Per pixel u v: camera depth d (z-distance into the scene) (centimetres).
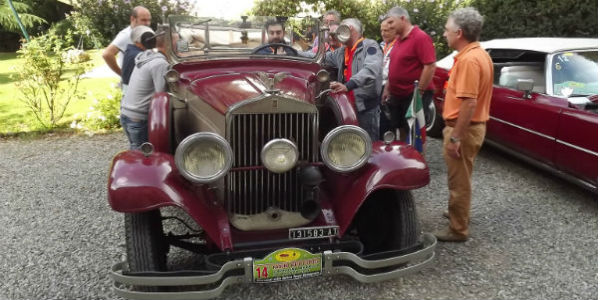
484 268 343
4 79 1230
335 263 287
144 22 541
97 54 1473
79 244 388
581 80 491
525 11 898
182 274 262
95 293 318
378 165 301
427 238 304
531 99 495
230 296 312
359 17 990
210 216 284
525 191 493
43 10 2238
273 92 282
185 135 383
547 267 344
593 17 854
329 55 515
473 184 515
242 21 391
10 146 693
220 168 266
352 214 292
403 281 327
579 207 450
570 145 439
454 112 353
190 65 383
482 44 647
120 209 264
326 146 282
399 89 489
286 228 293
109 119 784
